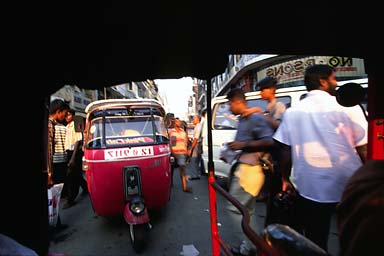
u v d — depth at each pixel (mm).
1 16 965
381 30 1067
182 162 5410
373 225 602
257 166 2299
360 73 7270
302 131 1753
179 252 2889
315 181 1677
